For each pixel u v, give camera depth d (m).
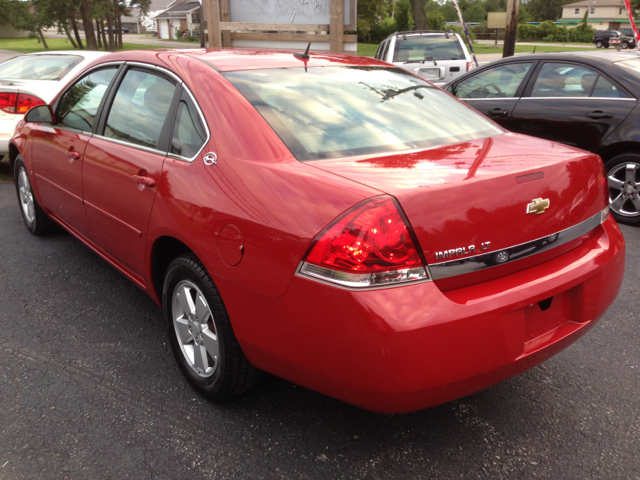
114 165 2.95
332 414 2.49
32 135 4.17
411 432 2.38
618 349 3.06
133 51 3.25
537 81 5.85
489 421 2.46
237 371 2.33
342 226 1.79
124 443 2.29
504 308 1.91
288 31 8.39
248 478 2.11
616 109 5.19
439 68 10.23
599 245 2.35
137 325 3.29
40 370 2.80
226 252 2.15
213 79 2.55
